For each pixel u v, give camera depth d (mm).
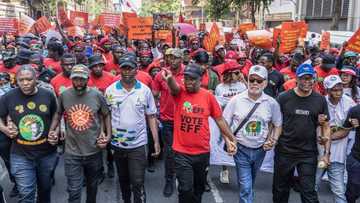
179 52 6316
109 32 18234
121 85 5238
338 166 5258
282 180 5113
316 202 4973
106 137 5094
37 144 4871
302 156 4934
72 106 4910
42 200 5133
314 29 36219
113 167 7074
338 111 5484
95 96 4992
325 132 4926
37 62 7512
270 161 6227
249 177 5172
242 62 9078
